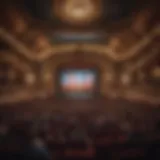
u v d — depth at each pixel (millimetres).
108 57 29812
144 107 19641
